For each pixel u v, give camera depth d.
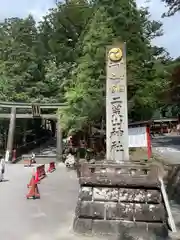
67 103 30.25
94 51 27.02
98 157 29.59
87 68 27.20
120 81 14.66
